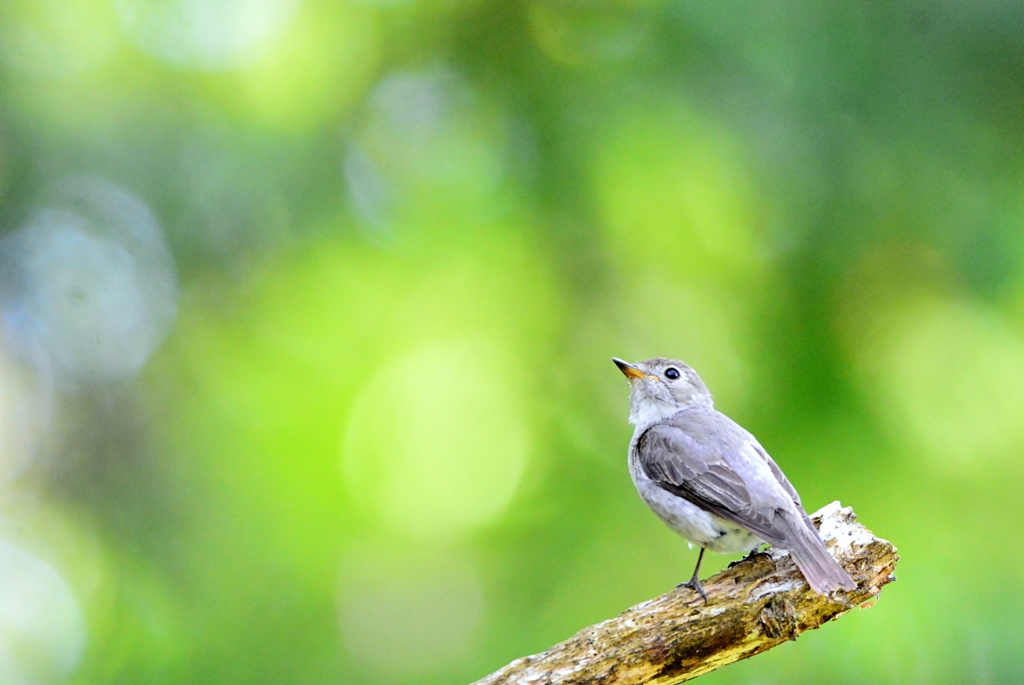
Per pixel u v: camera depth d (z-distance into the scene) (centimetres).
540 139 1267
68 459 1273
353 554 1296
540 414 1304
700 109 1184
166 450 1286
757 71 1160
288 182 1292
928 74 1129
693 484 906
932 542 1066
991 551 1070
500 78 1287
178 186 1275
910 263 1141
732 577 756
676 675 745
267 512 1253
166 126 1280
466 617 1221
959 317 1141
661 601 747
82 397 1296
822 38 1140
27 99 1251
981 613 1021
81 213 1268
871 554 755
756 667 1031
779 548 771
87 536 1233
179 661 1125
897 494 1085
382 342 1405
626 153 1239
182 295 1327
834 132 1141
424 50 1300
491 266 1380
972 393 1132
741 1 1152
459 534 1355
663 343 1288
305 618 1177
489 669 1102
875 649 1008
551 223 1284
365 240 1352
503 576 1161
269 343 1360
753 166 1170
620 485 1191
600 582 1131
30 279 1305
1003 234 1116
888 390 1128
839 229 1145
